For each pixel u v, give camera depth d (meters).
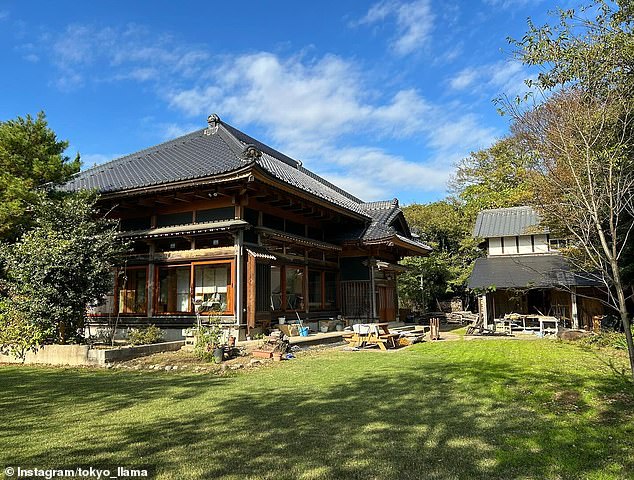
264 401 6.40
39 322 10.62
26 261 10.72
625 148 6.27
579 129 6.38
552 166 7.33
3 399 6.63
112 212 15.90
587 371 8.58
